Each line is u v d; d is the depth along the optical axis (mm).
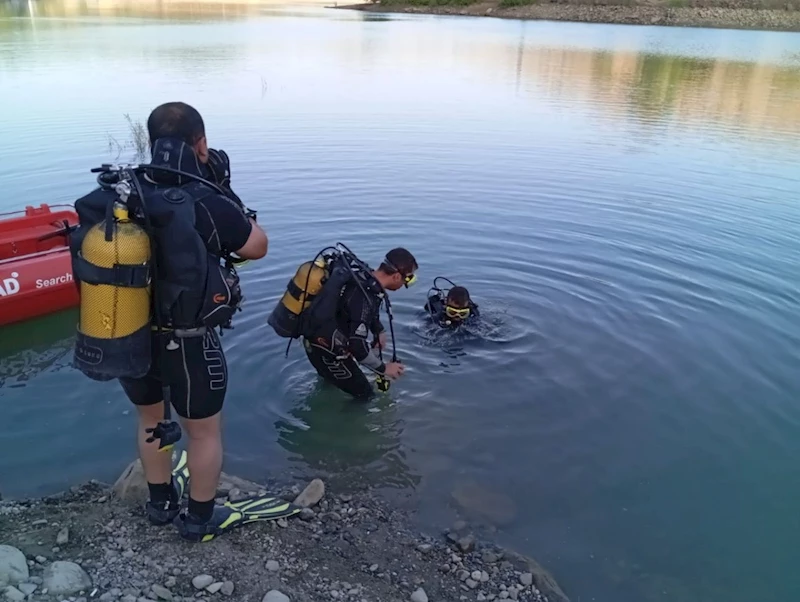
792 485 4203
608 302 6637
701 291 6898
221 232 2867
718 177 10906
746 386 5238
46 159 10406
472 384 5258
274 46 27688
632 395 5113
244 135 12641
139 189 2727
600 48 29797
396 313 6414
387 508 4000
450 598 3314
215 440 3211
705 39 34688
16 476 4141
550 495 4105
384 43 30859
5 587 2918
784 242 8258
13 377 5348
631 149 12570
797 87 19875
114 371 2742
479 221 8680
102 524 3529
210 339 3008
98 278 2695
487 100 17156
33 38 26031
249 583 3189
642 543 3740
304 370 5438
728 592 3428
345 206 9055
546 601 3336
